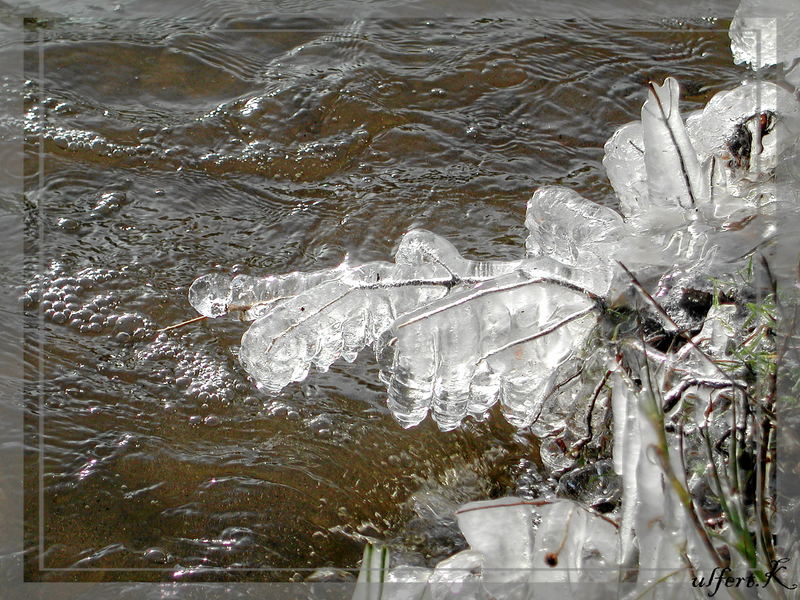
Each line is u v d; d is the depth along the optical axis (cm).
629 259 172
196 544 174
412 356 160
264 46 313
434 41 318
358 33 320
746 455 150
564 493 176
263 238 246
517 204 258
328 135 280
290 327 165
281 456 192
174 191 260
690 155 179
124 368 210
